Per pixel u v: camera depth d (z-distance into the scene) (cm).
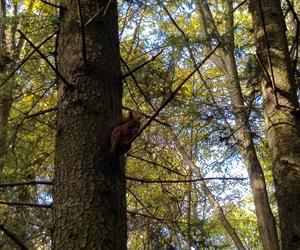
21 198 573
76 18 385
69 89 361
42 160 573
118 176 344
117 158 337
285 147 523
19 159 562
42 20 479
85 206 325
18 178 562
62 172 340
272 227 920
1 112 575
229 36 534
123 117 341
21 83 538
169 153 906
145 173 752
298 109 536
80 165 336
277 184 521
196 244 623
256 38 584
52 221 334
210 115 655
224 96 962
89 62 368
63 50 380
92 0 392
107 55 380
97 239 316
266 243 911
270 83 536
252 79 662
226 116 669
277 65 554
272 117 543
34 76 538
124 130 327
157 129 687
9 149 550
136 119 329
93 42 377
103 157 339
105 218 324
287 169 515
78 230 319
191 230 634
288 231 495
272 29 571
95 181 332
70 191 331
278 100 540
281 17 582
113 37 395
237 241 1011
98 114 354
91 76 365
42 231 593
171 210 745
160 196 731
